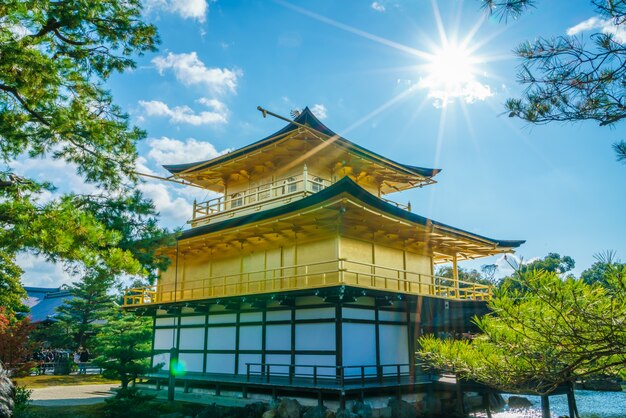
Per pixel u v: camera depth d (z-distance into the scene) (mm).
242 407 19375
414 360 23266
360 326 21000
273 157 27828
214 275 26859
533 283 6305
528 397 30359
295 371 20953
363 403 18453
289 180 27281
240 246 25781
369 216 20734
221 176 31297
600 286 6270
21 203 10766
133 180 14719
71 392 26969
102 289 40094
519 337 6777
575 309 5977
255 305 22578
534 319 6469
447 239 25531
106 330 35594
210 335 25719
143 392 25594
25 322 25359
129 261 11375
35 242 10180
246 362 23281
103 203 13672
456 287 28078
